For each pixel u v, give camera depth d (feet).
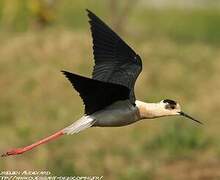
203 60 67.05
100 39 29.27
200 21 99.50
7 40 68.85
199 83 62.49
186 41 80.23
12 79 61.46
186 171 47.01
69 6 89.30
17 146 50.55
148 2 105.60
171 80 62.18
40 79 60.70
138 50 67.51
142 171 46.57
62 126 54.24
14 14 75.46
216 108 57.62
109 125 28.71
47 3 74.90
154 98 59.47
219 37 91.97
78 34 69.51
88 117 28.45
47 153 48.98
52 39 67.46
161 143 50.80
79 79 26.68
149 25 94.17
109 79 29.25
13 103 58.23
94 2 94.02
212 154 49.44
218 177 45.88
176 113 31.83
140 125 53.52
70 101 58.39
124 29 77.92
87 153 49.60
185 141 50.85
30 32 71.77
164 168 47.62
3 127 54.08
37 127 53.67
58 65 63.05
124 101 28.50
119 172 47.11
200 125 54.24
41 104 57.93
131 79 29.22
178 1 107.34
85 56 65.05
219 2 108.58
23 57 64.95
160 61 65.51
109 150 50.26
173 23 96.99
